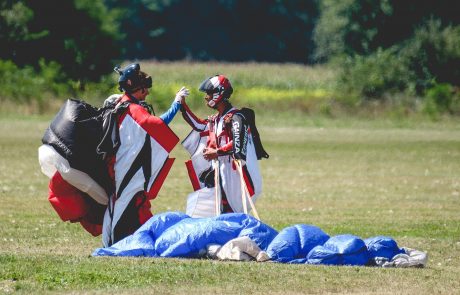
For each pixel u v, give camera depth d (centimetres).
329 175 8731
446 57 16825
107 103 4341
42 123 12669
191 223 4075
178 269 3728
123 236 4256
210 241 4012
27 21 18062
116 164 4244
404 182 8281
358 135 12362
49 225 5488
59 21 18162
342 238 4059
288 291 3469
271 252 3988
